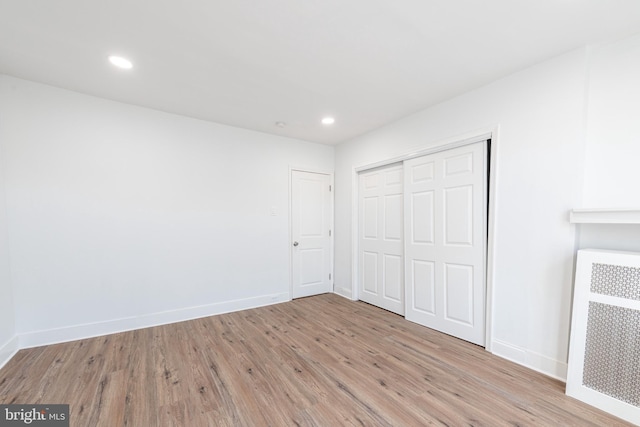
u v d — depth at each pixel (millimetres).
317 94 2746
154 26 1778
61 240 2664
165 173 3197
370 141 3852
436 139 2949
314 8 1624
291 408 1759
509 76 2357
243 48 2018
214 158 3520
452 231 2836
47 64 2236
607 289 1764
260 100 2881
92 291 2807
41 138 2578
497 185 2424
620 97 1914
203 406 1772
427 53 2072
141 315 3051
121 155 2949
